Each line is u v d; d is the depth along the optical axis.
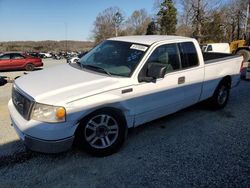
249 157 3.64
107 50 4.40
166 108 4.27
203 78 4.93
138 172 3.25
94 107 3.31
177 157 3.62
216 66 5.29
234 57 6.00
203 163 3.47
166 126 4.74
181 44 4.53
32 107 3.10
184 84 4.47
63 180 3.07
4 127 4.55
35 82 3.61
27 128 3.10
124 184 3.01
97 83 3.47
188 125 4.81
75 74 3.82
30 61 17.64
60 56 38.38
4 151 3.70
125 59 4.00
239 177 3.16
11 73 15.52
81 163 3.43
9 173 3.18
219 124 4.89
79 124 3.31
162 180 3.09
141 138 4.21
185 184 3.02
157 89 3.99
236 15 48.09
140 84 3.75
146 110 3.93
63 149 3.18
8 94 7.44
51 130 3.04
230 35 50.28
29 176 3.13
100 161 3.49
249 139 4.24
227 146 3.98
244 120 5.13
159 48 4.12
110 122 3.58
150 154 3.70
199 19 45.47
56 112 3.04
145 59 3.87
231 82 5.92
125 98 3.60
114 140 3.64
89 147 3.47
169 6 53.62
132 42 4.29
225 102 5.87
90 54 4.66
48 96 3.14
